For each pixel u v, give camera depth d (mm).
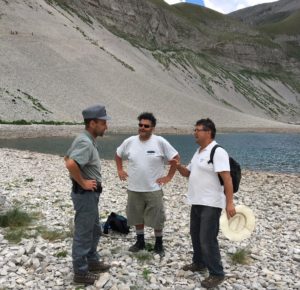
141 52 189375
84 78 118250
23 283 6887
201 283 7086
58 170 23422
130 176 8586
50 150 41875
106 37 178250
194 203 7172
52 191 15711
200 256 7668
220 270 7051
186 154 43875
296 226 11977
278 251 9367
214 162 6934
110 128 80625
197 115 123188
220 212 7082
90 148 6812
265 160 39906
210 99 183625
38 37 130125
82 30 164500
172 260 8328
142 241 8820
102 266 7590
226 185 6793
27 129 62531
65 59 124500
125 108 108562
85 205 6914
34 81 101312
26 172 21484
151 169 8445
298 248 9656
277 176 25125
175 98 131375
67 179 19766
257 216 13180
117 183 19453
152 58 190375
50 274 7297
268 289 7062
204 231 7012
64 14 172000
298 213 13906
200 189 7102
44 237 9352
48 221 10945
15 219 10445
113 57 151500
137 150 8500
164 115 114250
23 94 89938
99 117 6926
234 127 117000
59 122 78625
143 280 7191
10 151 34562
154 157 8414
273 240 10328
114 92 118750
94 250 7547
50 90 99875
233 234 7422
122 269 7676
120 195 16078
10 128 61344
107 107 104562
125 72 138000
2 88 87688
